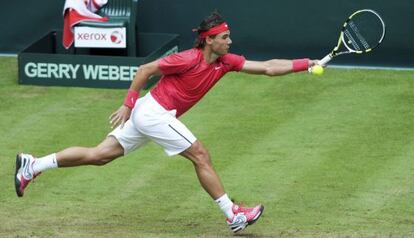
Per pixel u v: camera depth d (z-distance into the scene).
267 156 32.38
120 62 39.78
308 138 34.03
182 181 30.31
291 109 37.31
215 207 28.17
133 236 25.55
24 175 26.14
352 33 42.28
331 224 26.59
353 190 29.27
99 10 41.59
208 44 24.70
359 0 41.94
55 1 43.94
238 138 34.25
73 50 42.47
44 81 40.59
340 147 33.03
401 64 42.44
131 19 41.53
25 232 25.94
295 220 26.98
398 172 30.66
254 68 25.58
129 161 32.06
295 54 43.12
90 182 30.25
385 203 28.20
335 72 41.72
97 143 33.94
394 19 41.91
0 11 44.28
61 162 26.02
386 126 35.16
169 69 24.73
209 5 43.19
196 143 25.25
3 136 34.47
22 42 44.47
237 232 25.92
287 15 42.72
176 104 25.28
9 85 40.66
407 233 25.81
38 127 35.50
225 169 31.23
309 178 30.31
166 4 43.53
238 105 37.88
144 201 28.67
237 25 43.22
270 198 28.75
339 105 37.62
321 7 42.31
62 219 27.11
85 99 38.78
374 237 25.50
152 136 25.33
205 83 25.20
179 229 26.27
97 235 25.66
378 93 39.00
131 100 25.06
